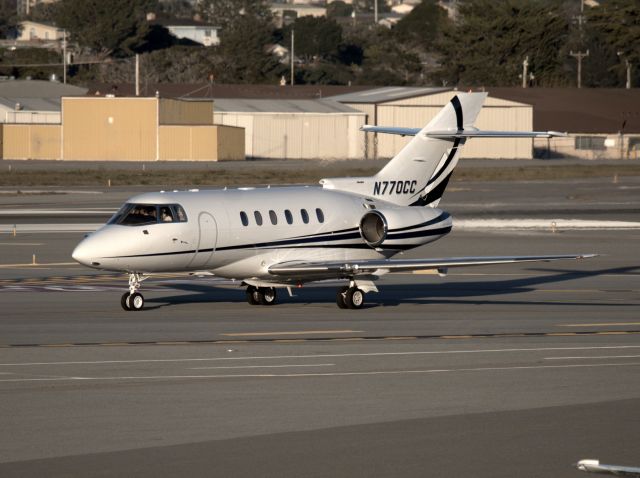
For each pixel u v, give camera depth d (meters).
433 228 123.38
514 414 64.94
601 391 71.50
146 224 107.69
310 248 116.44
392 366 80.12
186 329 97.56
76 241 177.62
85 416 63.75
